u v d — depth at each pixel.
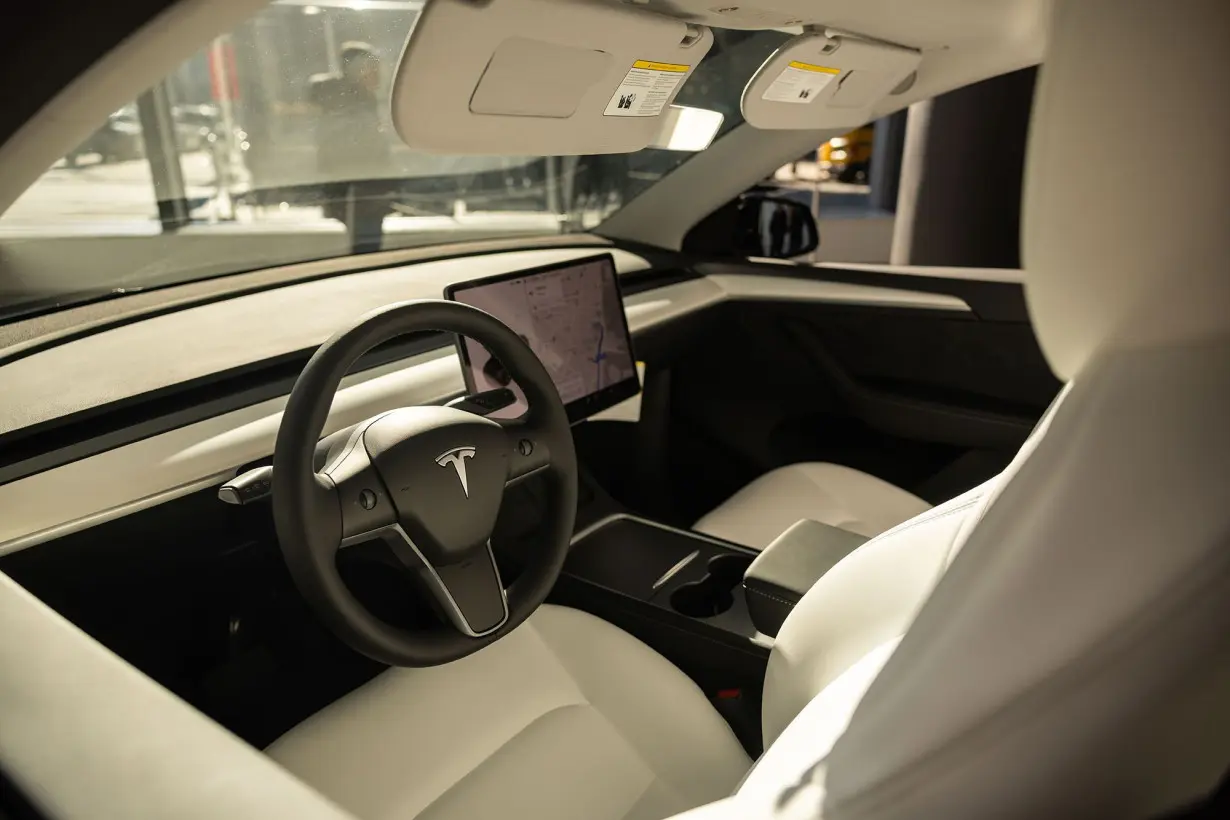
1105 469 0.35
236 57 2.40
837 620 0.71
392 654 0.85
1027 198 0.33
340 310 1.42
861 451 2.06
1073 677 0.33
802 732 0.53
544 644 1.12
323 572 0.79
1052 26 0.31
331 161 2.36
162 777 0.46
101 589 0.99
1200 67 0.29
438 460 0.84
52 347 1.18
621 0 0.85
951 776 0.35
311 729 0.98
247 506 1.07
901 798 0.36
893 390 1.95
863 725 0.41
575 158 2.19
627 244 2.22
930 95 1.64
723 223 2.28
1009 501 0.39
